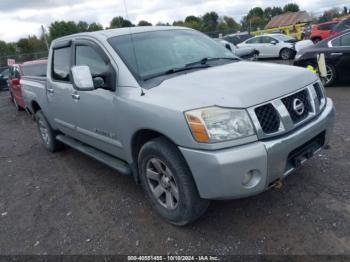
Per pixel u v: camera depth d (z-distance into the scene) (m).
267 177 2.60
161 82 3.10
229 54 4.15
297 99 2.88
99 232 3.24
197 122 2.54
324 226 2.88
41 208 3.89
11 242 3.28
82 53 3.96
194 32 4.41
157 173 3.13
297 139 2.72
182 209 2.90
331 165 3.90
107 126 3.58
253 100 2.61
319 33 18.89
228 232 2.98
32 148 6.41
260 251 2.70
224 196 2.57
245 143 2.54
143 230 3.17
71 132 4.68
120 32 3.81
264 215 3.14
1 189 4.61
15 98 10.95
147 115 2.88
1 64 27.91
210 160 2.50
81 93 3.86
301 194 3.39
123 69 3.29
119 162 3.76
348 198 3.23
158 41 3.79
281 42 17.31
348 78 8.00
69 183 4.47
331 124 3.21
